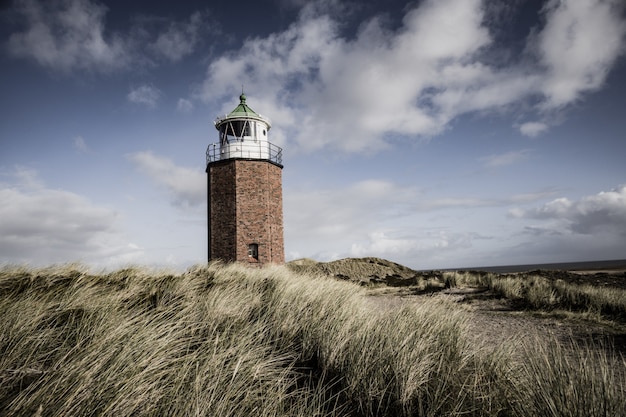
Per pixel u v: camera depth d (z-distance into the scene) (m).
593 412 2.28
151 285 6.05
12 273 5.58
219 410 2.23
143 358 2.59
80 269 6.75
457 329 4.29
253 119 23.80
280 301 5.54
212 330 3.98
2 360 2.44
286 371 3.30
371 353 3.43
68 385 2.14
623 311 9.59
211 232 22.06
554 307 10.59
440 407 2.72
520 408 2.57
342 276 27.78
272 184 22.84
